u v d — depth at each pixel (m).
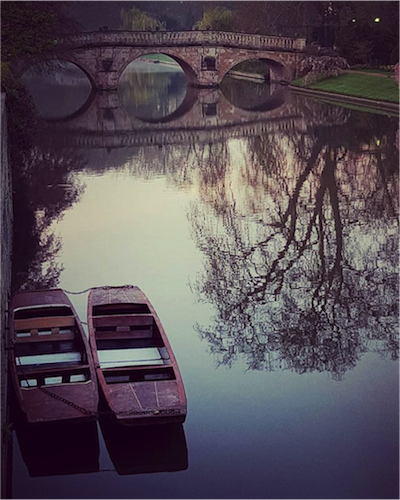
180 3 178.25
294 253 31.33
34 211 37.25
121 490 16.64
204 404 19.81
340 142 56.06
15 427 17.84
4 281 23.45
